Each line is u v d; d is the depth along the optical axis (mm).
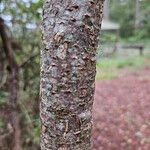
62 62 1612
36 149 3988
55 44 1608
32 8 3688
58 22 1595
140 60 19125
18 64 3977
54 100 1652
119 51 21719
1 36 3590
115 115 8195
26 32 4156
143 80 13688
